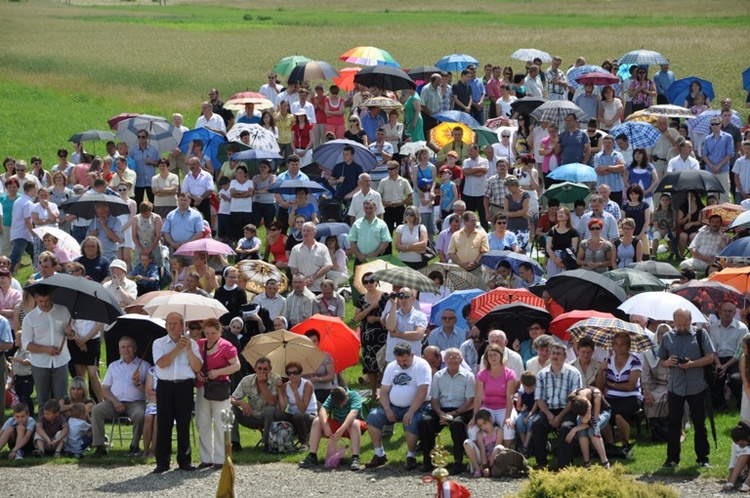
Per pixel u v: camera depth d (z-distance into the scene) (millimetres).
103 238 54844
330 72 76312
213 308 38281
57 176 63000
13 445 39000
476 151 62000
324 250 51156
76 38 177375
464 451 36750
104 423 40375
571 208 56688
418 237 53000
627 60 81312
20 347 43062
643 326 41938
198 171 62344
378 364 42938
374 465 36750
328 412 39844
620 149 63438
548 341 37906
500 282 47656
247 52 154750
